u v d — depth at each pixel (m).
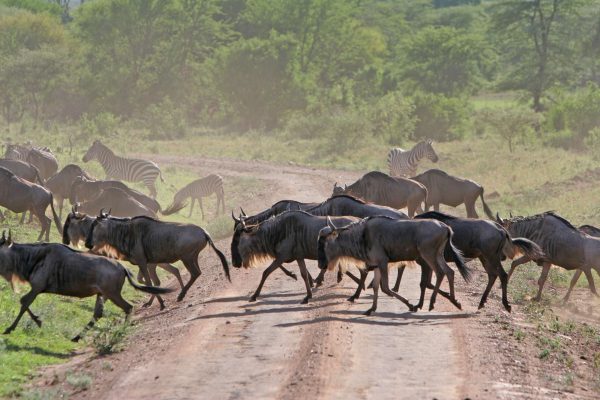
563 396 37.41
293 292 58.81
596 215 96.62
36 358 44.03
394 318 50.38
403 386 37.34
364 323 48.78
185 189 102.62
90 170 122.50
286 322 49.22
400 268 57.66
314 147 193.62
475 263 72.62
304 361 40.75
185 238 55.94
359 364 40.56
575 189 118.44
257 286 61.41
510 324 50.22
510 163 149.88
